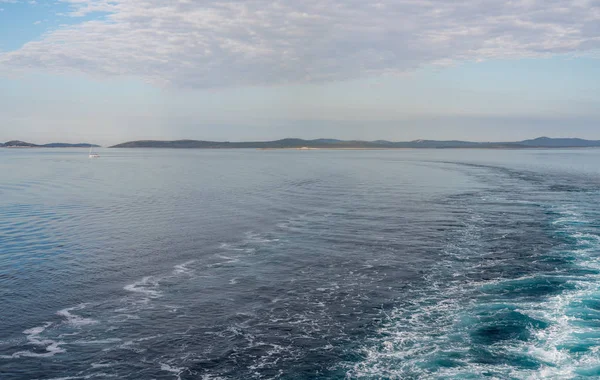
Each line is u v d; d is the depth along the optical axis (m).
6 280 26.73
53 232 39.38
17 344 19.20
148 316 21.89
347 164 157.00
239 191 70.56
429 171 117.25
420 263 29.95
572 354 17.62
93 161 181.50
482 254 31.80
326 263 30.19
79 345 19.14
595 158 197.50
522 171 110.50
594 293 23.72
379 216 47.12
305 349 18.77
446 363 17.31
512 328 19.97
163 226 42.12
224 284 26.23
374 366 17.34
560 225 40.69
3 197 62.75
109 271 28.55
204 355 18.38
